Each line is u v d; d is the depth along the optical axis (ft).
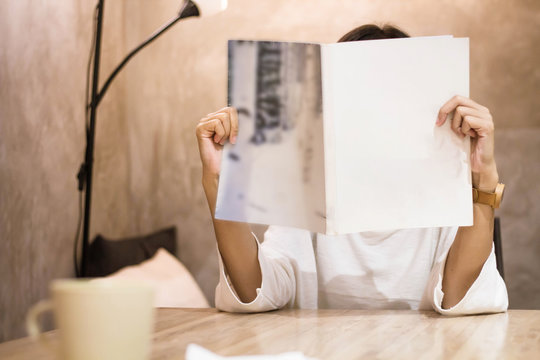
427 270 4.44
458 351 2.17
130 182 9.27
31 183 6.68
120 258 7.63
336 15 8.35
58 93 7.29
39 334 1.67
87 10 7.99
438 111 2.94
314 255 4.57
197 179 8.94
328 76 2.85
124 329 1.53
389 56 2.90
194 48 8.96
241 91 2.90
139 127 9.23
